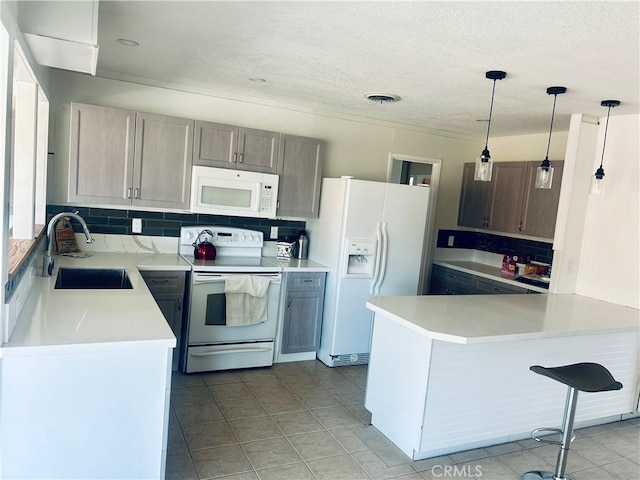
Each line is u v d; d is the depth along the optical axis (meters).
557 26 1.98
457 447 2.88
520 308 3.21
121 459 2.00
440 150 5.21
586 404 3.28
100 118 3.45
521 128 4.49
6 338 1.74
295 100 4.15
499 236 5.27
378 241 4.14
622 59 2.30
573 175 3.72
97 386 1.92
